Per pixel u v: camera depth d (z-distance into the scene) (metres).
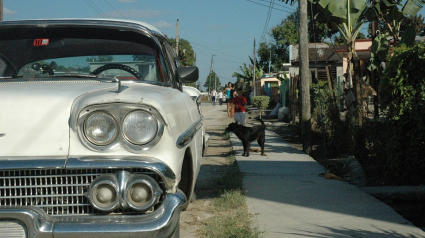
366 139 8.65
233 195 5.74
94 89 3.05
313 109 14.05
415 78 6.55
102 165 2.58
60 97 2.84
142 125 2.68
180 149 3.07
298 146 11.82
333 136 10.29
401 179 6.92
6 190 2.67
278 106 23.75
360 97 9.29
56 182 2.67
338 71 23.59
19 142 2.68
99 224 2.54
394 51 7.00
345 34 10.34
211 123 20.05
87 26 4.12
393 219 4.93
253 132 9.78
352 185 6.68
